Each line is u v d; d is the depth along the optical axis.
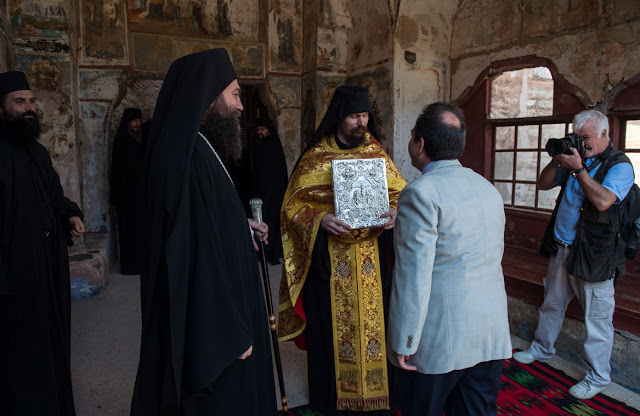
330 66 6.51
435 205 1.55
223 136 1.76
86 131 5.68
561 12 4.12
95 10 5.61
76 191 5.14
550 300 3.01
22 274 2.12
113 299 4.66
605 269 2.56
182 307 1.51
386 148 5.72
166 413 1.60
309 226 2.51
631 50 3.56
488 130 5.10
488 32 4.96
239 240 1.71
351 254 2.52
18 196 2.17
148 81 6.94
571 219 2.79
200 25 6.28
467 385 1.71
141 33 5.96
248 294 1.77
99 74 5.68
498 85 6.11
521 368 3.10
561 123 4.32
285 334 2.81
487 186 1.67
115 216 6.18
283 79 6.82
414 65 5.54
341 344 2.54
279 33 6.72
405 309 1.55
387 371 2.56
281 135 6.92
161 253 1.58
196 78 1.67
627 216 2.58
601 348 2.69
